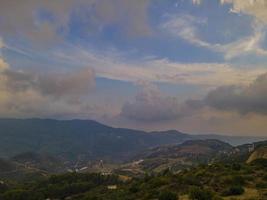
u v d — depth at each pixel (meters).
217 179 111.69
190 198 91.31
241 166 133.00
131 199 114.25
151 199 101.44
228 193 92.56
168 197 93.25
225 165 137.00
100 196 155.62
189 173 127.62
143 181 145.75
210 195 90.62
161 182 121.44
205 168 134.25
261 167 129.88
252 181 108.06
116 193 143.50
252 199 82.44
